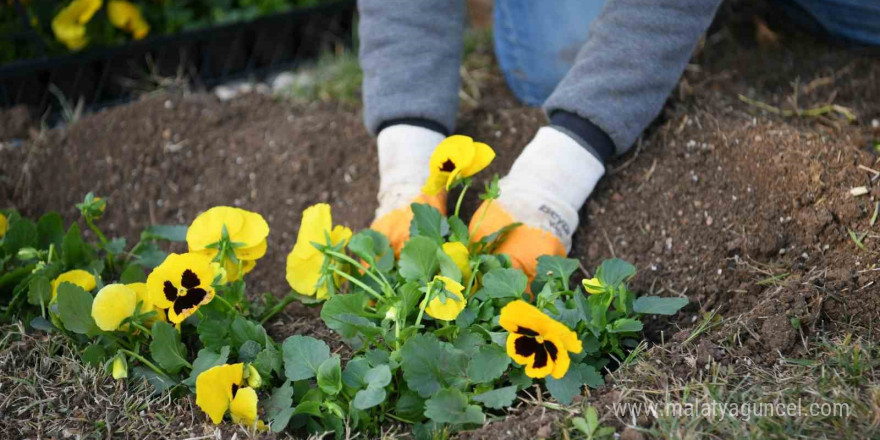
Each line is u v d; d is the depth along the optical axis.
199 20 2.62
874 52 2.02
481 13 2.70
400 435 1.30
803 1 1.99
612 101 1.63
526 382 1.32
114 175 2.07
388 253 1.50
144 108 2.21
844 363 1.29
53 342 1.47
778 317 1.39
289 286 1.80
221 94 2.53
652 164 1.76
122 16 2.47
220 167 2.09
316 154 2.06
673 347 1.39
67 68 2.46
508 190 1.62
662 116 1.84
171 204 2.03
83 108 2.52
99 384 1.39
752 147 1.72
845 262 1.51
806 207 1.61
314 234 1.48
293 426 1.33
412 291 1.36
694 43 1.67
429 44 1.81
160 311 1.44
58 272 1.57
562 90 1.68
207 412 1.27
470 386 1.34
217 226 1.46
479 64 2.40
